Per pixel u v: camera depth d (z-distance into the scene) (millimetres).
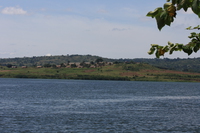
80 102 86188
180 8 3959
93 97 106125
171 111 66250
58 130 43969
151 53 4922
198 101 94812
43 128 45406
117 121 51781
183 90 170500
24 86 188250
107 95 117625
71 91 143625
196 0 3820
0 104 79000
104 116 57281
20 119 53062
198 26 4613
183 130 45125
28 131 43188
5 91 137625
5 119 52938
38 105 77125
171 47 4797
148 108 71812
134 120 52938
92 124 48875
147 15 4152
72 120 52438
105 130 44406
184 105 80562
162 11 4078
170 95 123438
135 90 160500
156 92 144875
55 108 70375
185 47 4781
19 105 76875
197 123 50812
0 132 42375
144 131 44094
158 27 4145
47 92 133875
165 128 46281
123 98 102938
